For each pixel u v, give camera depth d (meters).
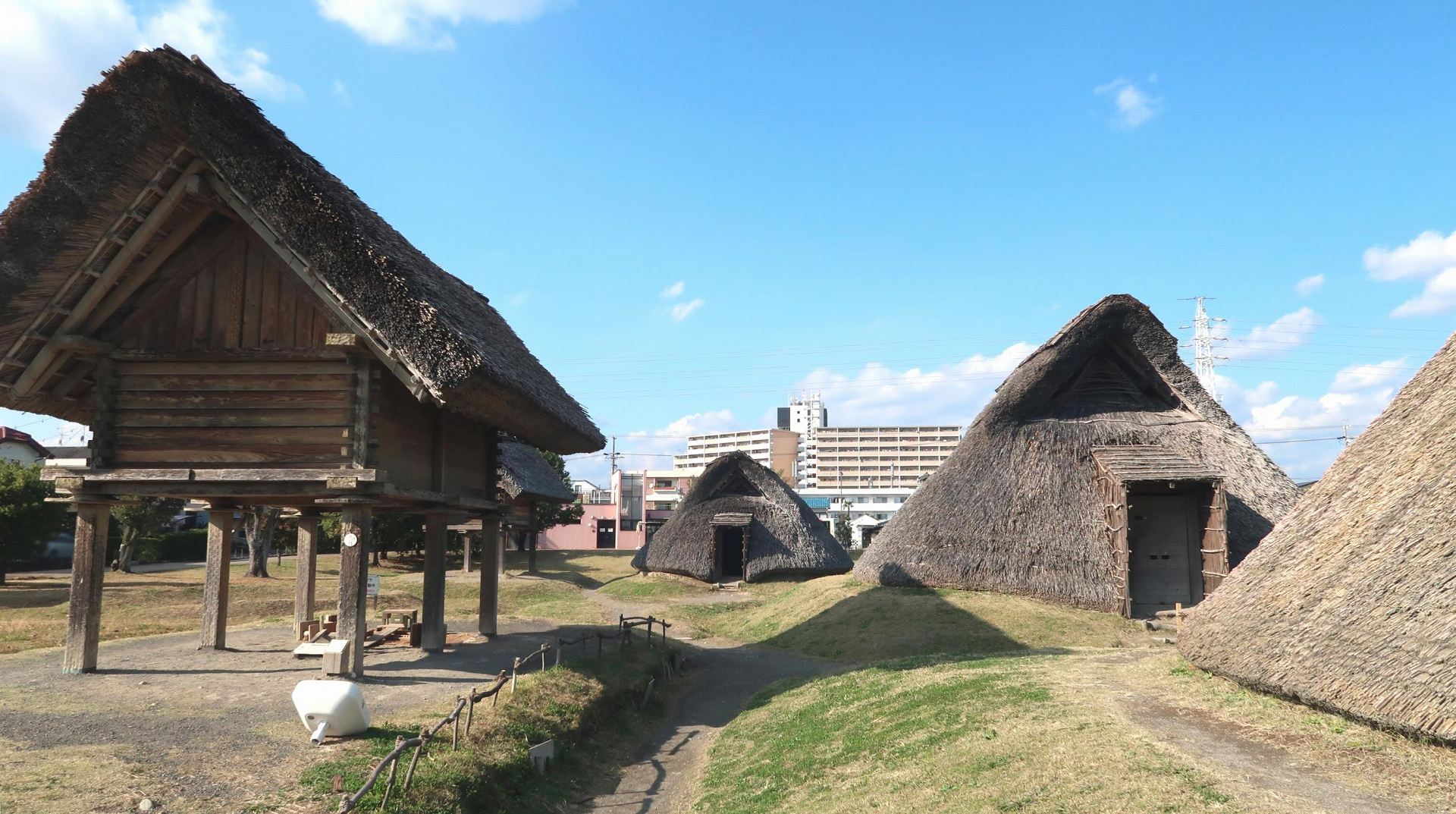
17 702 9.95
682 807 9.64
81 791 6.85
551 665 13.94
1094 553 19.30
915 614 19.27
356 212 11.96
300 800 7.07
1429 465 8.70
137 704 10.01
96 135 10.80
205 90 10.78
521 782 9.20
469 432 16.34
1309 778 6.66
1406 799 6.11
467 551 38.47
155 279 12.13
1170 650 13.04
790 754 10.50
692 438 148.62
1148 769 7.05
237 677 11.80
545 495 37.97
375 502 12.96
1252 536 19.31
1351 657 7.85
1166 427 21.19
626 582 34.62
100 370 11.93
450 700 10.84
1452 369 9.64
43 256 11.18
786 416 151.25
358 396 11.67
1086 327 21.97
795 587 28.17
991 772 7.89
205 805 6.80
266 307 11.95
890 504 99.00
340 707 8.64
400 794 7.48
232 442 11.72
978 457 22.03
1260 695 9.04
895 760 9.12
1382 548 8.41
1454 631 7.04
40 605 22.08
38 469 29.88
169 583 28.98
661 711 14.66
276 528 39.38
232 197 11.31
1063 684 10.63
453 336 10.92
